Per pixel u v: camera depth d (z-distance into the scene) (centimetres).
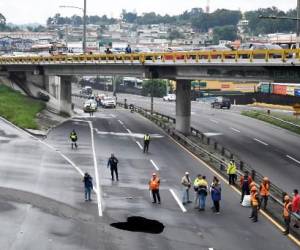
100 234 3134
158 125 8169
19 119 7088
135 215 3484
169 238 3092
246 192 3719
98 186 4181
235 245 3000
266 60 5034
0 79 9881
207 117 9881
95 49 16025
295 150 6259
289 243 3041
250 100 13512
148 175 4616
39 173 4550
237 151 6103
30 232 3145
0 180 4266
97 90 18812
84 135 6806
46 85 10344
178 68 6588
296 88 11931
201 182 3603
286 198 3172
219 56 5822
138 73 7344
